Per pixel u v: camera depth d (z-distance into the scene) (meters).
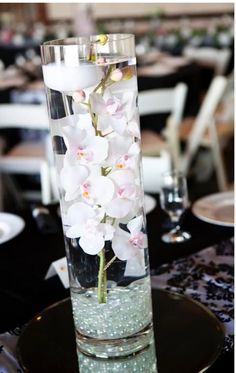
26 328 0.88
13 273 1.08
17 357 0.81
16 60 4.54
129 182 0.71
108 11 6.82
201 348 0.79
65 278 1.02
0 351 0.84
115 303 0.76
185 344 0.80
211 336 0.82
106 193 0.70
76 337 0.80
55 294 1.00
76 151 0.70
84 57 0.70
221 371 0.75
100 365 0.77
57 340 0.84
